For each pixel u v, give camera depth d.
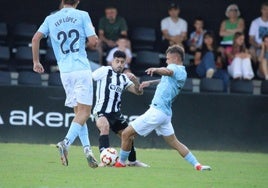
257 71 52.62
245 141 47.19
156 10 56.22
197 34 52.97
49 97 45.91
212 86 49.47
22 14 55.16
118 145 46.34
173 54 32.22
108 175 30.03
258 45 52.97
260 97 47.19
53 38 30.67
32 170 31.14
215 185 28.19
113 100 34.50
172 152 43.66
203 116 46.88
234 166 36.66
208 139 46.97
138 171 31.80
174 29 53.38
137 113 46.22
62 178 28.72
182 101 46.78
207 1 56.44
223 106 47.06
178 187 27.16
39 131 45.84
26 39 52.84
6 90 45.69
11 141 45.78
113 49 49.78
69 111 45.94
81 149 42.72
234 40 51.12
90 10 55.72
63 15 30.58
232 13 53.28
